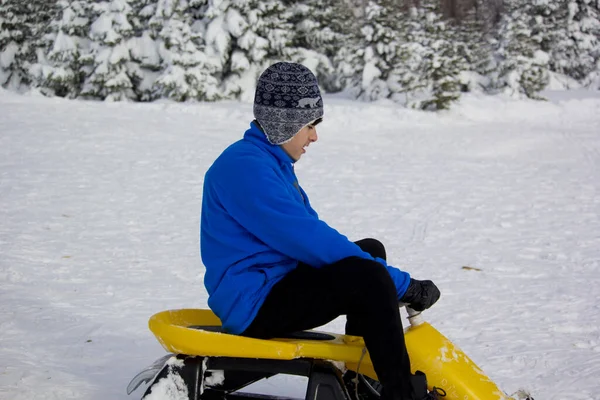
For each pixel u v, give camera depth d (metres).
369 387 2.46
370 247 2.56
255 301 2.32
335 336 2.47
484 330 4.11
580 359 3.58
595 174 11.03
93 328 3.82
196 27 19.47
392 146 13.60
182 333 2.32
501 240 6.83
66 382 3.02
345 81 20.34
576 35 23.69
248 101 19.00
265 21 19.72
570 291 5.05
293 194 2.43
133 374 3.18
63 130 12.78
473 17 23.28
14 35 21.16
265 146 2.42
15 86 21.39
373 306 2.18
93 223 6.96
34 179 8.95
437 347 2.32
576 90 22.22
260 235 2.31
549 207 8.54
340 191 9.23
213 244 2.41
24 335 3.65
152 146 11.89
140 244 6.23
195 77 18.47
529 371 3.41
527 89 19.66
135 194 8.47
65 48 19.36
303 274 2.32
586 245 6.64
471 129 15.90
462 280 5.36
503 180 10.38
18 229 6.51
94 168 9.89
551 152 13.26
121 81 18.98
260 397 2.51
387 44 18.75
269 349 2.27
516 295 4.93
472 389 2.26
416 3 20.03
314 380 2.30
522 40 19.70
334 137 14.50
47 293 4.52
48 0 20.94
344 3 21.44
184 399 2.37
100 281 4.95
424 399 2.20
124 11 19.00
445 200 8.84
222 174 2.35
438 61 18.09
